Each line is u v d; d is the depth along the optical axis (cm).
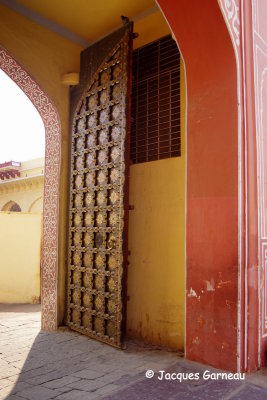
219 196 314
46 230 490
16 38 436
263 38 367
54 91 475
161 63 429
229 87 316
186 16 316
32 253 725
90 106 457
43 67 464
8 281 719
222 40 311
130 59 403
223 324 303
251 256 309
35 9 448
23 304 698
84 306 431
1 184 1566
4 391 275
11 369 321
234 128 310
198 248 324
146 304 414
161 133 421
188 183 338
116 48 420
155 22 436
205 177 325
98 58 448
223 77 320
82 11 449
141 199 434
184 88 401
